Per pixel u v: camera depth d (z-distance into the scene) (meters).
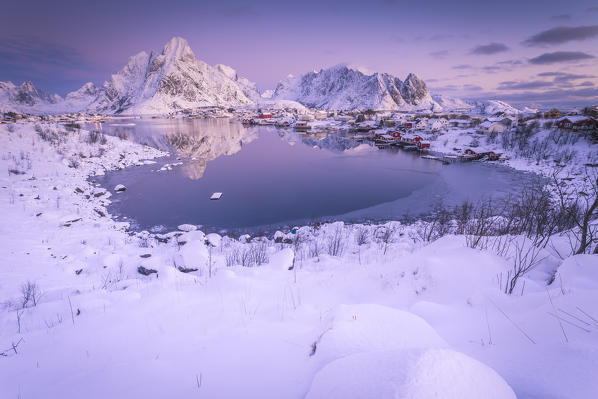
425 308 4.23
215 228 24.69
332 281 6.27
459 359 2.15
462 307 4.16
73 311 5.34
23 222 18.20
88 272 10.98
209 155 62.00
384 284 5.62
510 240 6.68
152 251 15.36
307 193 35.88
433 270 5.45
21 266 10.91
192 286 6.47
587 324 2.79
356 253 11.07
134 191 33.38
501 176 43.53
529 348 2.76
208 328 4.20
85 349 3.79
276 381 2.79
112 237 18.36
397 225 20.53
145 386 2.95
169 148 69.00
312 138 98.75
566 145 57.12
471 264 5.35
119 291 6.52
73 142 48.97
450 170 49.00
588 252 5.41
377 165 53.88
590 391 2.05
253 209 29.83
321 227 21.59
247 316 4.58
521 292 4.32
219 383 2.90
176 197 32.34
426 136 88.19
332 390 2.13
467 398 1.85
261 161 56.94
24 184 26.70
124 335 4.10
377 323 3.23
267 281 6.61
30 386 3.11
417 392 1.81
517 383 2.36
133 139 80.12
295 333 3.78
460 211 27.12
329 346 2.93
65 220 20.00
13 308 6.55
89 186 32.88
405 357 2.15
